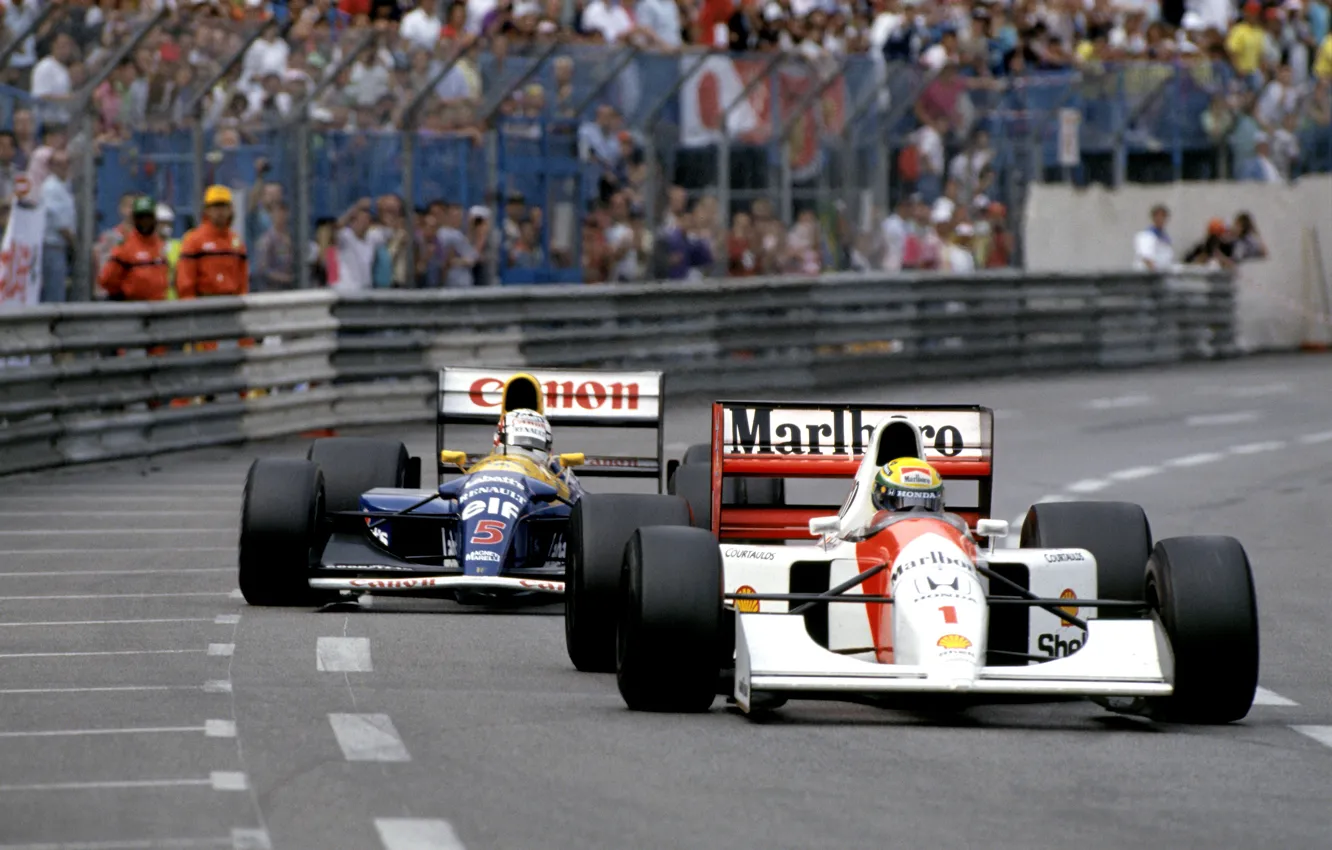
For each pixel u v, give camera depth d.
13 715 27.58
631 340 86.69
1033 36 111.38
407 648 33.91
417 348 78.25
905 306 100.44
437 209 78.81
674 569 27.48
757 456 35.22
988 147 104.50
